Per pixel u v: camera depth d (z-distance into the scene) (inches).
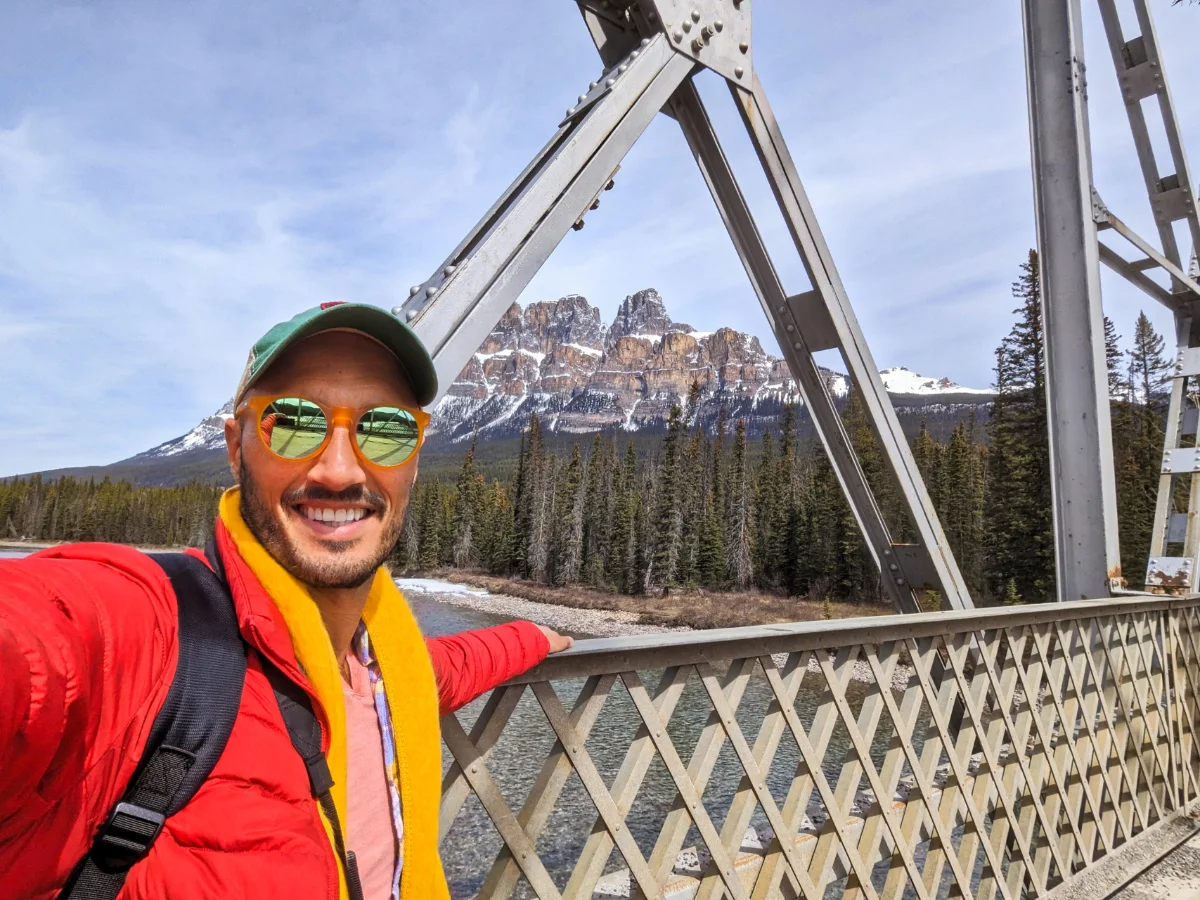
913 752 95.2
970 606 126.0
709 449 3324.3
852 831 88.3
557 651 59.1
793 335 118.8
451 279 63.8
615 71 82.9
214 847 22.7
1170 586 173.8
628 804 66.7
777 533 2023.9
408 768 36.5
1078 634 129.2
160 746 22.8
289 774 25.8
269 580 30.4
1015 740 111.3
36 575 22.5
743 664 77.2
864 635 88.6
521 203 70.2
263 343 32.3
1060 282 152.8
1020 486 1141.1
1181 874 130.0
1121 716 140.3
